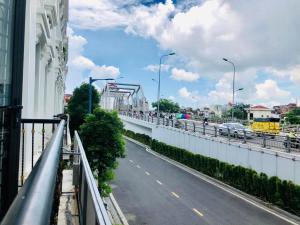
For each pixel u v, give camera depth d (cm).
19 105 445
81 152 454
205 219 2264
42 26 1045
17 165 445
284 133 4028
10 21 424
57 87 2731
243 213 2309
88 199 311
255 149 2728
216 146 3431
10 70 433
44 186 144
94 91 4031
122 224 2178
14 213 112
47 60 1434
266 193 2500
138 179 3453
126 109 11894
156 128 5566
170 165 4216
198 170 3766
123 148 2256
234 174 2980
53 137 297
